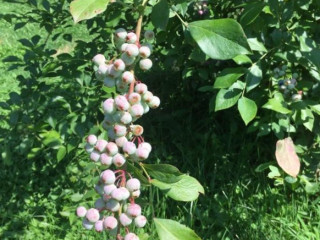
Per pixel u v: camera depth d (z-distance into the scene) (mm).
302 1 527
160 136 823
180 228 259
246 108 440
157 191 661
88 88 583
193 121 830
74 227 662
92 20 615
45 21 605
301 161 629
